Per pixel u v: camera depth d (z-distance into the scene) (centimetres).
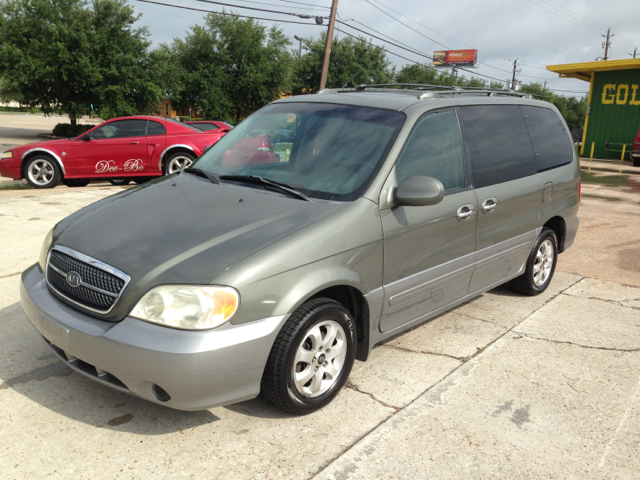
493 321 434
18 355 340
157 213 301
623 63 2450
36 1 3159
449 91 406
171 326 239
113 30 3262
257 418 285
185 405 244
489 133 406
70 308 269
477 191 379
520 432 282
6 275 479
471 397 314
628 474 253
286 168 339
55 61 3147
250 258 254
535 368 354
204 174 355
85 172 1039
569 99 7456
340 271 284
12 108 7925
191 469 243
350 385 323
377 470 247
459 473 248
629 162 2380
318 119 364
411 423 285
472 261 384
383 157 319
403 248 322
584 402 314
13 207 767
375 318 316
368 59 4353
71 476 236
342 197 305
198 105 3897
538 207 454
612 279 558
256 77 3772
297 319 267
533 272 479
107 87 3192
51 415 279
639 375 349
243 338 246
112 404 292
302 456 255
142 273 249
